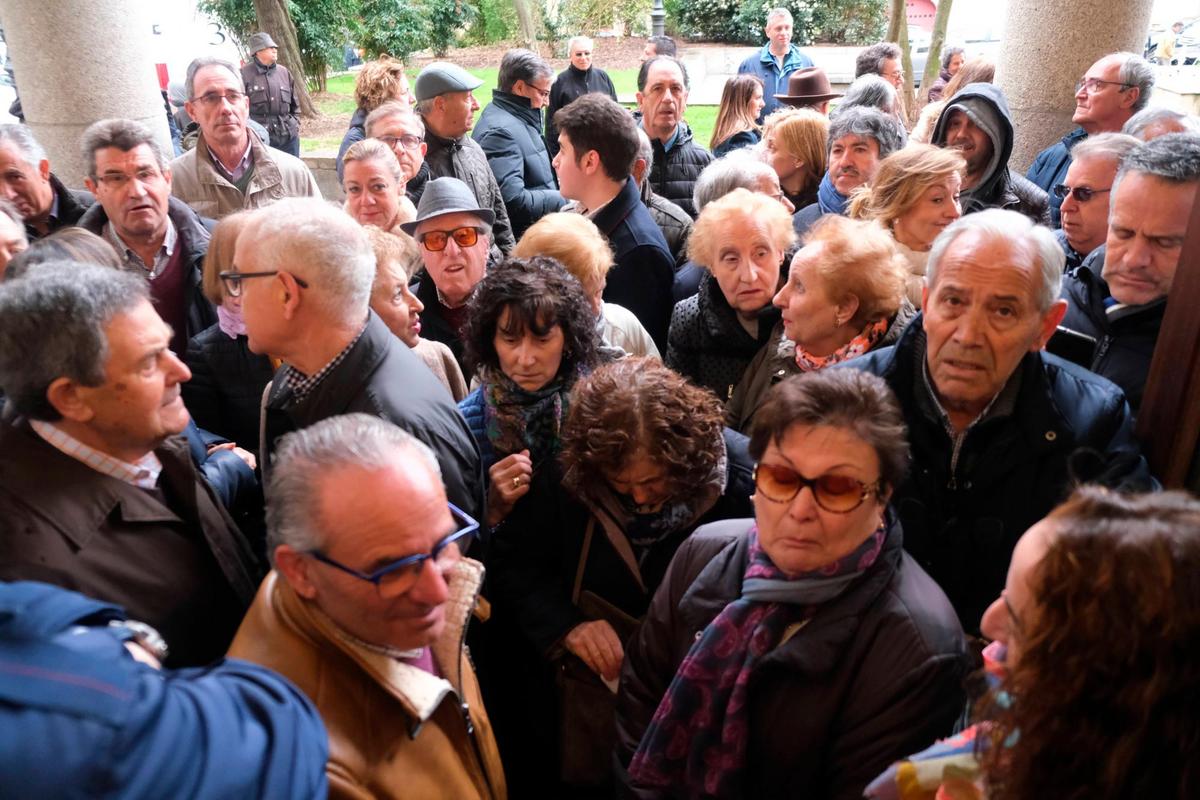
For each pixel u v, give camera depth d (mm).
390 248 2277
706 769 1336
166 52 11891
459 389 2492
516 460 1887
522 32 15852
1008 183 3385
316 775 958
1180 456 1479
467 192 2684
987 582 1631
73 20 4168
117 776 780
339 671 1188
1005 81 4758
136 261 2953
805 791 1338
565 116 2898
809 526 1257
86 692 793
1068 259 2721
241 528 2090
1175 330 1471
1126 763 747
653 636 1543
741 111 5180
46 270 1373
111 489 1412
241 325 2283
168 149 4742
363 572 1151
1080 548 796
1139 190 1904
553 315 1891
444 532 1223
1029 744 801
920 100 8312
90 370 1335
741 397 2383
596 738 1791
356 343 1738
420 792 1229
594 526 1775
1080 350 1866
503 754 2020
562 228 2338
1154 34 12156
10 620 818
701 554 1514
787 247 2475
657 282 2895
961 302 1508
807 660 1266
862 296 2029
